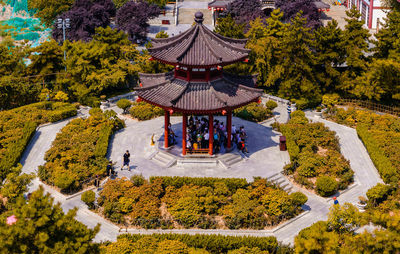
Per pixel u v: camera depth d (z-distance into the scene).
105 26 103.69
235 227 43.22
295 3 103.31
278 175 51.62
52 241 30.23
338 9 123.81
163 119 65.88
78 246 30.11
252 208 44.47
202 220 43.66
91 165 52.03
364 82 67.88
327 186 47.53
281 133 61.50
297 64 70.62
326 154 55.34
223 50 51.56
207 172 51.94
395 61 66.12
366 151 58.09
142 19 99.38
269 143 58.75
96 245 32.31
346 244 33.66
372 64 67.38
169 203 45.50
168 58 50.09
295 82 71.06
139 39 99.88
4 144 57.28
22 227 29.00
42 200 30.00
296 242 32.59
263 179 48.59
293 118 63.47
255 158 55.00
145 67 74.56
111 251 37.91
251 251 38.69
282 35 73.94
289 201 45.06
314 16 102.19
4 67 75.56
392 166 52.19
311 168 51.72
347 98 72.69
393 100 70.69
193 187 47.38
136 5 101.19
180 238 40.25
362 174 53.09
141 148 57.28
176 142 57.34
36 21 125.81
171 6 124.50
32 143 59.69
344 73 71.38
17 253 28.70
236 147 56.53
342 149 58.69
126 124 64.69
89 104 71.06
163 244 38.97
